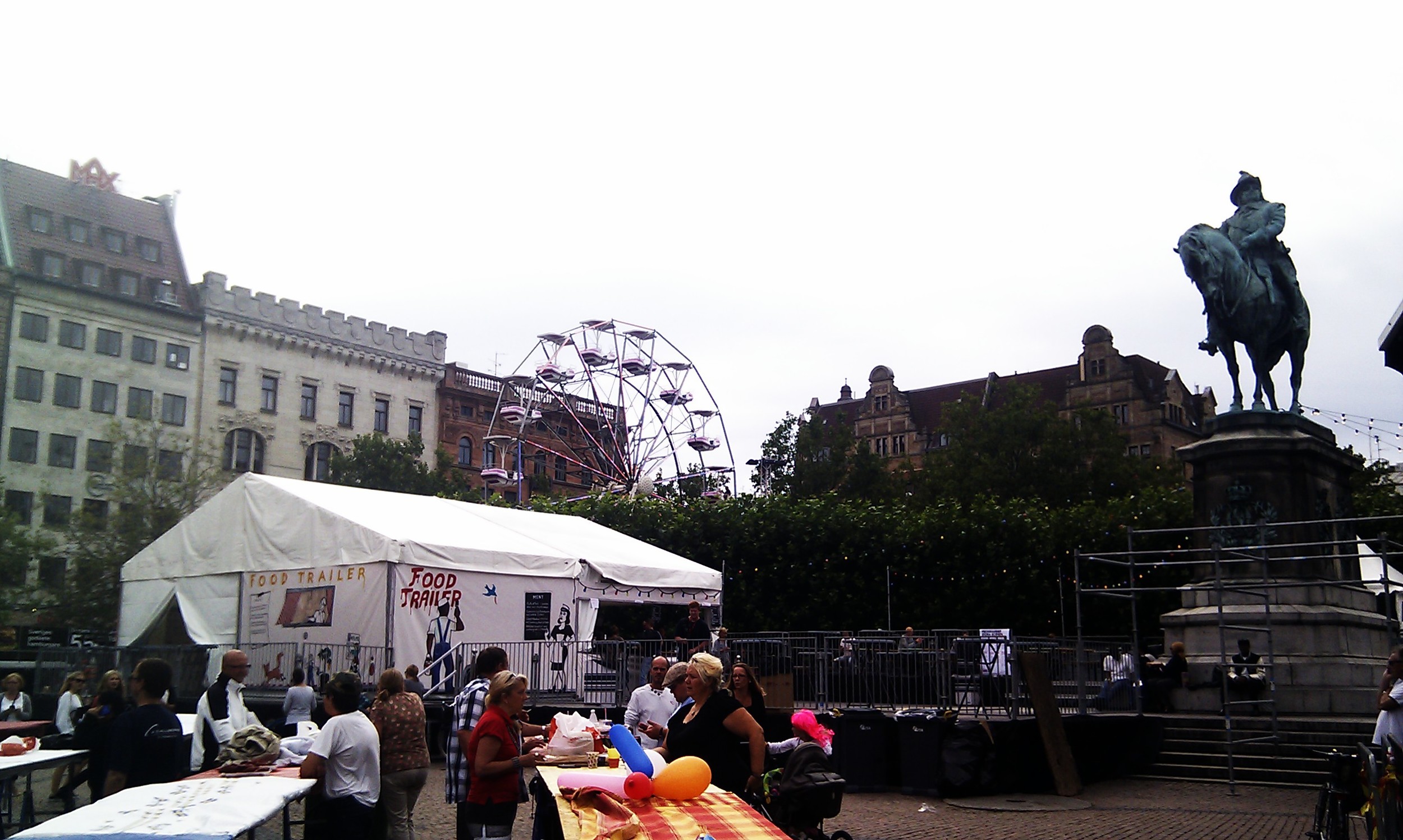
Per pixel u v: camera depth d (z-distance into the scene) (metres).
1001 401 83.06
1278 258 23.91
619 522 41.81
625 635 37.84
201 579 25.08
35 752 10.34
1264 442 22.19
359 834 8.28
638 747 7.36
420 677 21.78
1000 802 16.41
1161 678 21.86
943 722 17.09
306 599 23.14
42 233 60.88
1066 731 18.45
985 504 38.78
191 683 22.59
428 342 76.88
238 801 6.75
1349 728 18.73
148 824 6.02
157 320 62.47
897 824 14.31
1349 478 24.39
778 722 17.92
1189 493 36.88
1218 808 15.77
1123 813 15.40
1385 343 11.12
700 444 67.62
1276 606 21.52
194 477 48.81
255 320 66.50
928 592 37.56
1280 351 23.88
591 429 80.44
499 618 23.77
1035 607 36.22
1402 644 20.44
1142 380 86.62
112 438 49.91
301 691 18.44
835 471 58.09
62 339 58.84
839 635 28.98
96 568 44.25
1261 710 20.39
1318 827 10.65
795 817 8.53
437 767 19.95
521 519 28.59
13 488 55.88
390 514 24.41
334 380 70.62
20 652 42.53
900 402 95.56
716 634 23.34
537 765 9.14
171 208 68.00
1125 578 35.56
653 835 5.93
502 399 66.06
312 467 68.81
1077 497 53.94
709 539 40.00
